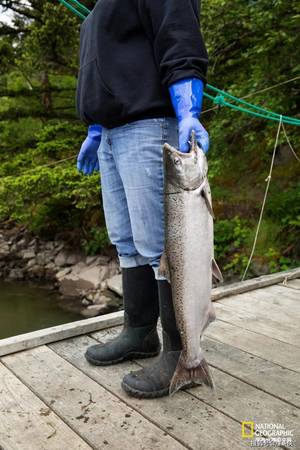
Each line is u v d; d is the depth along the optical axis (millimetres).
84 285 8977
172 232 1959
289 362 2652
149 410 2174
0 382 2484
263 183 8398
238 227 7727
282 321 3309
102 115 2186
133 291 2592
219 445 1910
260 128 7523
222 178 9062
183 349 2018
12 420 2131
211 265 1985
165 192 1972
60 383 2457
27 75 11961
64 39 9992
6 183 8922
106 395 2324
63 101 12383
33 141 11430
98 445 1936
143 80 2096
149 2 2014
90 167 2805
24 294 9047
